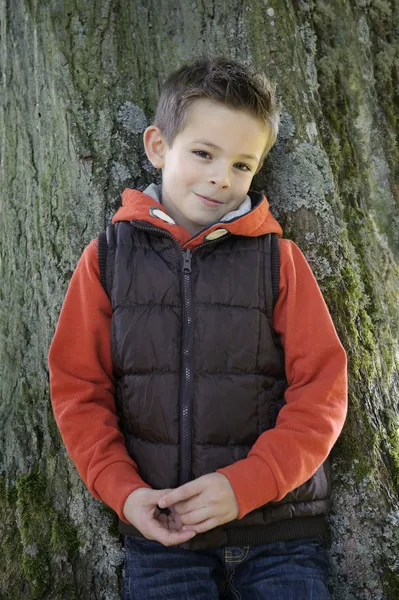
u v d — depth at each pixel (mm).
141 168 2061
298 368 1698
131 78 2119
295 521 1667
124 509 1545
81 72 2080
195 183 1754
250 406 1664
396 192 2334
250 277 1737
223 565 1669
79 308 1760
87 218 2012
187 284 1717
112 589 1786
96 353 1734
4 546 1909
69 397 1696
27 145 2191
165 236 1755
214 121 1727
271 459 1551
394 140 2361
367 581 1767
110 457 1610
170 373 1659
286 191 2049
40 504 1919
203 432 1631
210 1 2160
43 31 2129
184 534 1491
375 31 2416
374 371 1984
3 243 2238
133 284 1720
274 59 2115
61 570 1818
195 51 2154
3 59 2287
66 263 2014
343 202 2238
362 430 1874
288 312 1744
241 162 1760
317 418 1614
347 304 1984
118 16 2148
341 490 1839
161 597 1593
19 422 2053
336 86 2318
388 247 2299
